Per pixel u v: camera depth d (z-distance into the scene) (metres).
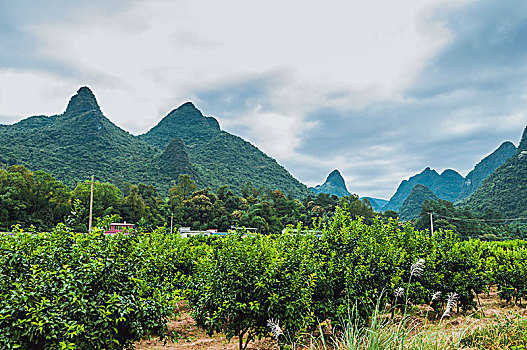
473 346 5.61
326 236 8.41
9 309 3.94
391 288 8.12
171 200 76.50
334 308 7.29
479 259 11.71
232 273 6.22
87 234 5.43
